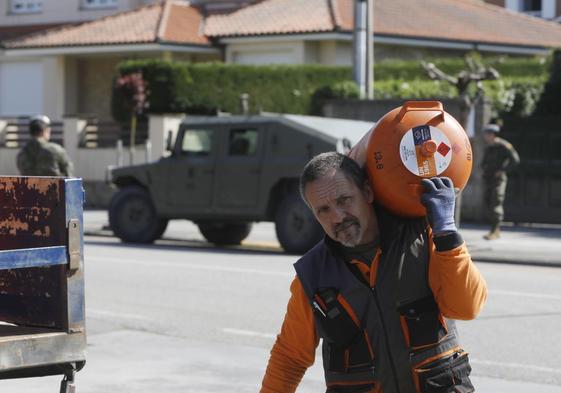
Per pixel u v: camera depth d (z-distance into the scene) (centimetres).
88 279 1408
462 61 3070
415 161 381
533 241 1925
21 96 3756
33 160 1527
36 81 3728
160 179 1889
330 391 408
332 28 3250
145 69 3033
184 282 1378
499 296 1238
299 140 1736
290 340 418
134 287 1338
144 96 3017
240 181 1792
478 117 2303
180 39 3397
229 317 1128
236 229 1914
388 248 393
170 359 932
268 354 951
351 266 398
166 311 1166
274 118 1767
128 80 3009
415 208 388
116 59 3656
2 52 3619
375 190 391
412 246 394
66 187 432
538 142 2242
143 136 3069
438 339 395
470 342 977
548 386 819
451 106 2389
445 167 383
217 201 1820
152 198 1903
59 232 437
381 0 3647
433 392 393
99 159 3039
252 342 1002
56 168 1530
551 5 4491
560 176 2219
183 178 1861
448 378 394
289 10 3462
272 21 3412
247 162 1784
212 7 3659
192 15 3600
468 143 390
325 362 411
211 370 889
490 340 984
